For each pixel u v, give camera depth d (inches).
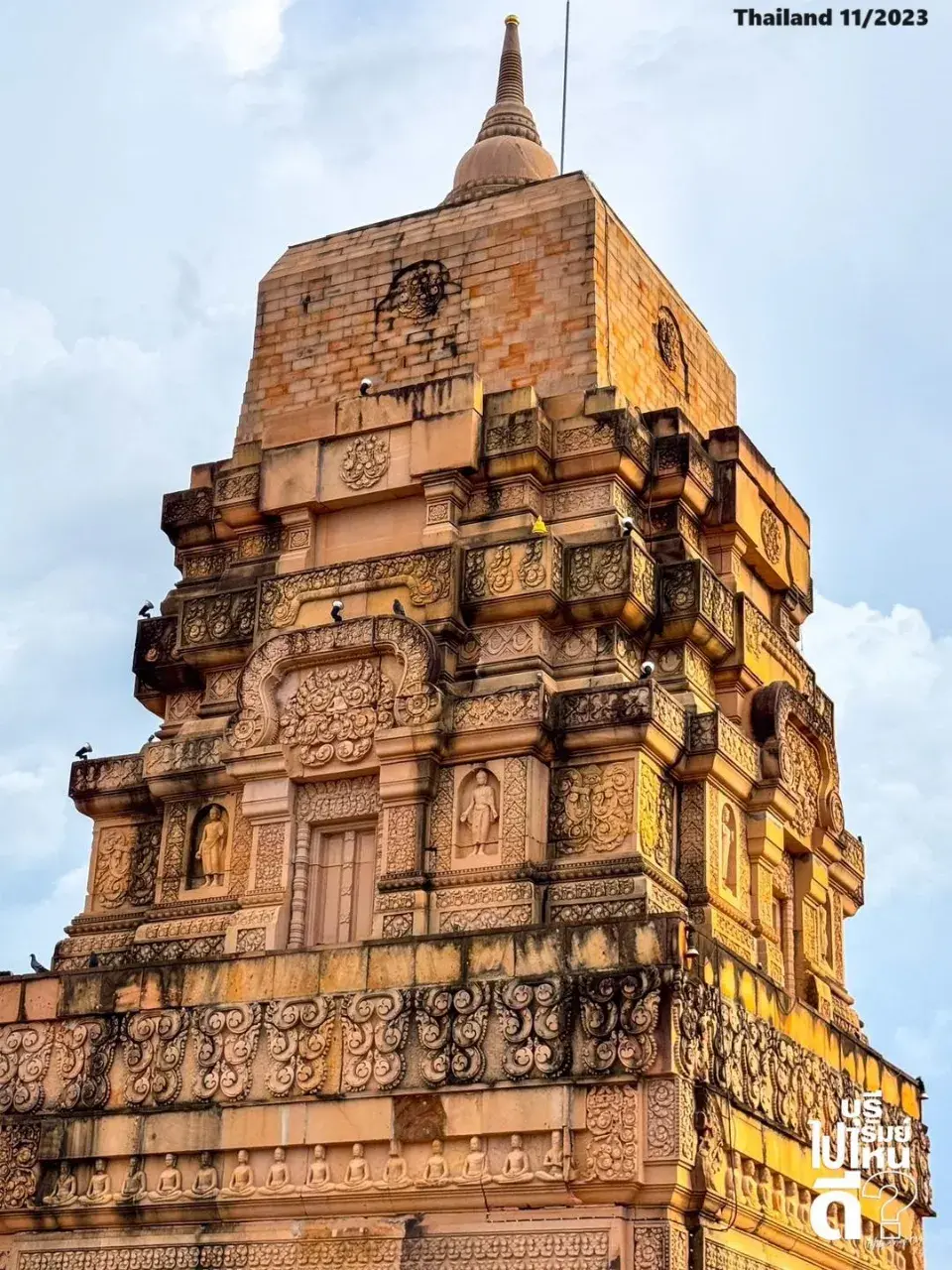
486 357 1471.5
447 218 1547.7
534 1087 1101.7
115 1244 1211.2
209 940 1322.6
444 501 1381.6
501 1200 1097.4
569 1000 1111.6
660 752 1263.5
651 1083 1077.1
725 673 1405.0
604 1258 1061.1
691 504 1438.2
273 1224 1165.1
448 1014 1144.8
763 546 1512.1
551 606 1317.7
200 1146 1192.8
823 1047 1344.7
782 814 1392.7
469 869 1242.6
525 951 1144.8
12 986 1306.6
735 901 1317.7
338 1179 1144.8
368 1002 1172.5
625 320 1489.9
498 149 1685.5
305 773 1321.4
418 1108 1133.7
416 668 1294.3
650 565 1359.5
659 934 1109.7
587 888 1219.2
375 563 1375.5
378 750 1286.9
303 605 1393.9
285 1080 1181.1
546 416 1402.6
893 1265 1416.1
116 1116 1227.9
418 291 1526.8
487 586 1336.1
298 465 1444.4
